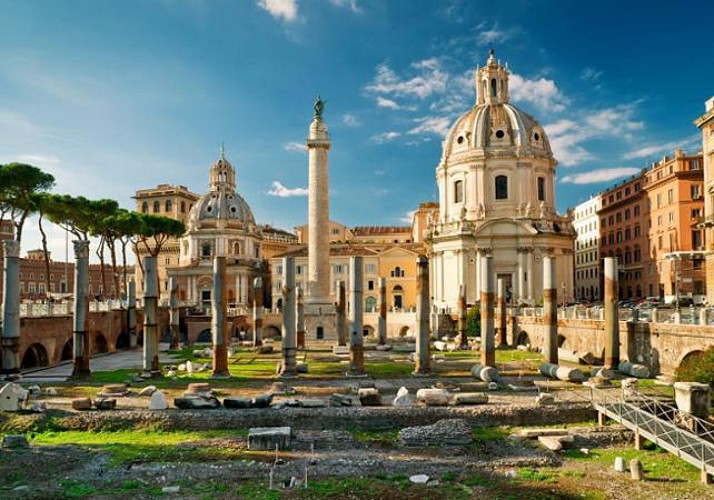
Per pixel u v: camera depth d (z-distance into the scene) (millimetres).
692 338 36500
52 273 124625
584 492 20594
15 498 19812
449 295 93938
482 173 94438
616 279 42781
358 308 42688
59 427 28328
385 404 31469
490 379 39312
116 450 25000
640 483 21547
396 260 117688
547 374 41281
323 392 35562
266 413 29016
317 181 75688
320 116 75562
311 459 23844
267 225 168375
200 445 25734
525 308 68625
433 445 25812
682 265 89062
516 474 22406
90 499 19828
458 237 91500
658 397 31297
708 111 63250
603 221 120562
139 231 89875
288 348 43062
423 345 42938
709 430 25031
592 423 29203
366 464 23109
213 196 135875
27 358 50125
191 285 128000
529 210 91688
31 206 68438
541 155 95438
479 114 97812
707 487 21172
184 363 52500
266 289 136125
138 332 75188
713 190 62625
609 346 42562
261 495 20109
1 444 25688
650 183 98750
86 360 42375
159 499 19797
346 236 143875
